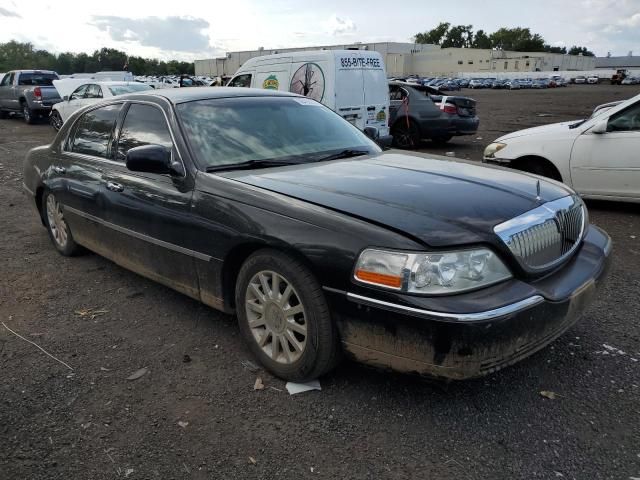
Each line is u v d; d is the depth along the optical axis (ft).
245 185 10.50
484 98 137.90
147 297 14.32
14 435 8.86
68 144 16.33
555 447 8.34
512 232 8.77
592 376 10.18
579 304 9.37
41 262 17.25
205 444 8.58
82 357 11.30
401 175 10.97
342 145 13.55
